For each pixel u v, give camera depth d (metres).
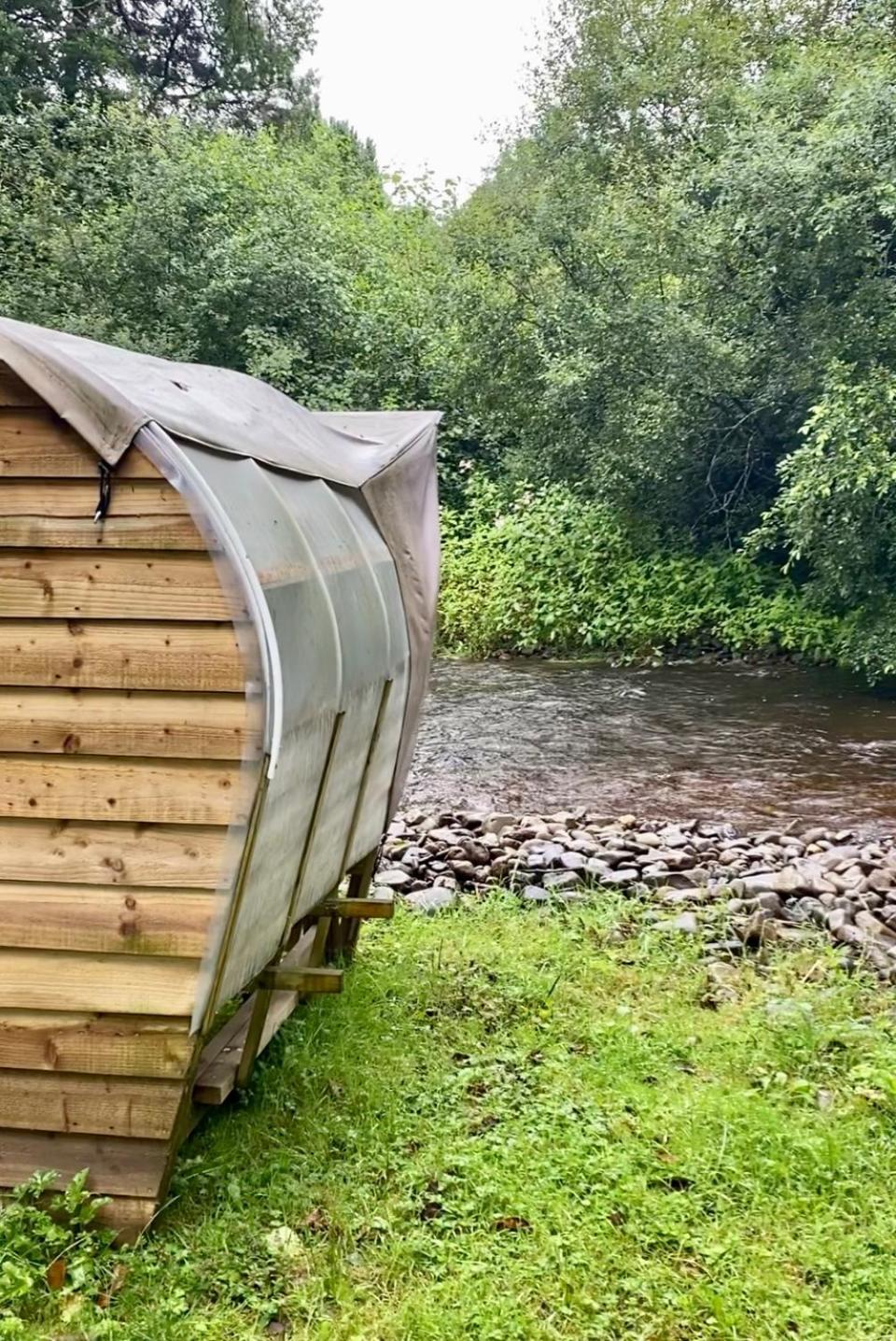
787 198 11.48
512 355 14.65
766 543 12.37
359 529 3.71
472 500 16.05
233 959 2.64
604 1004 3.99
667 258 13.48
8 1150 2.64
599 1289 2.48
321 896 3.43
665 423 13.06
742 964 4.44
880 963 4.46
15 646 2.54
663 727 9.93
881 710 10.45
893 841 6.55
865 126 11.15
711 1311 2.41
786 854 6.21
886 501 10.91
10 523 2.51
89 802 2.54
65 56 24.66
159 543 2.46
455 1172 2.90
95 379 2.43
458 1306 2.40
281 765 2.63
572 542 14.30
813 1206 2.78
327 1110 3.17
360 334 16.92
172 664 2.48
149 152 18.09
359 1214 2.72
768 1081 3.35
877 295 11.27
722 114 16.81
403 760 4.27
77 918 2.56
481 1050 3.59
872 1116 3.19
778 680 11.94
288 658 2.68
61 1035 2.58
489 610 14.14
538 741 9.48
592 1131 3.06
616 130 19.30
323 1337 2.31
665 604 13.42
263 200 17.78
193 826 2.51
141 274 16.77
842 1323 2.38
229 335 16.52
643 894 5.37
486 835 6.35
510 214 16.78
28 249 17.09
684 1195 2.80
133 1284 2.46
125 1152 2.60
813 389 12.16
